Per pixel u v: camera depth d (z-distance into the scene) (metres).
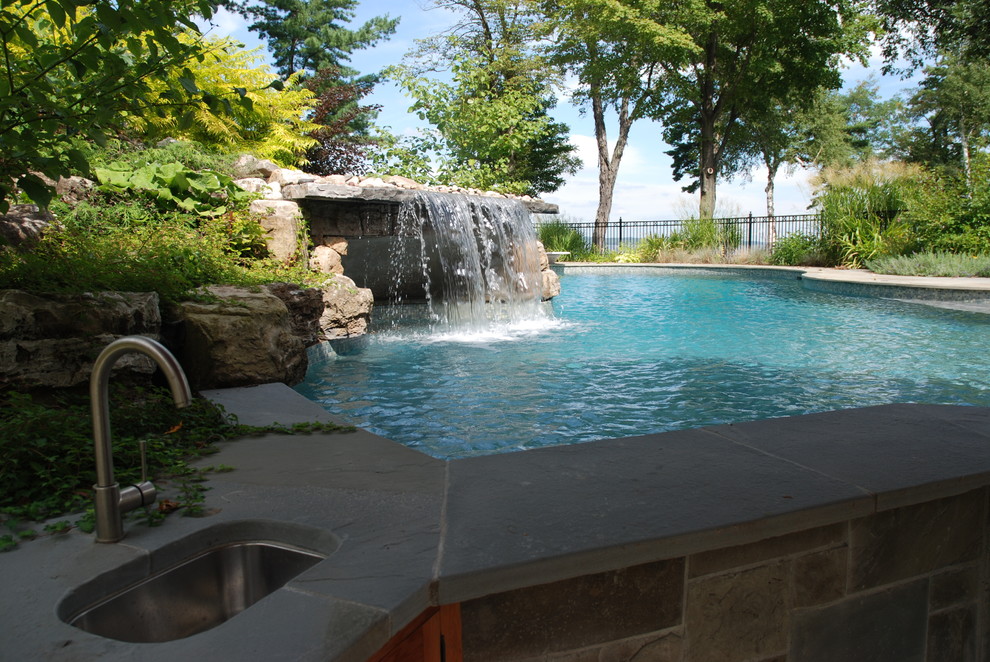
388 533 1.77
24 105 2.93
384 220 8.15
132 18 2.72
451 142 17.88
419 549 1.65
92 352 3.40
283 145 12.77
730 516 1.79
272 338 4.54
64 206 5.98
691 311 9.72
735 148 32.91
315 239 7.67
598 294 12.56
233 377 4.21
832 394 4.68
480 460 2.41
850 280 11.78
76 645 1.30
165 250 5.15
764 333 7.51
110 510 1.77
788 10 20.91
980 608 2.27
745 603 1.86
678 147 36.69
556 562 1.58
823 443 2.46
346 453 2.61
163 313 4.22
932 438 2.50
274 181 8.31
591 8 21.67
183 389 1.61
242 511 1.98
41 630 1.36
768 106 25.73
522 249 9.32
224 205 6.87
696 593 1.79
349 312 6.75
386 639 1.36
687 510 1.84
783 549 1.88
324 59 30.92
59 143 3.35
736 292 12.68
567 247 23.88
